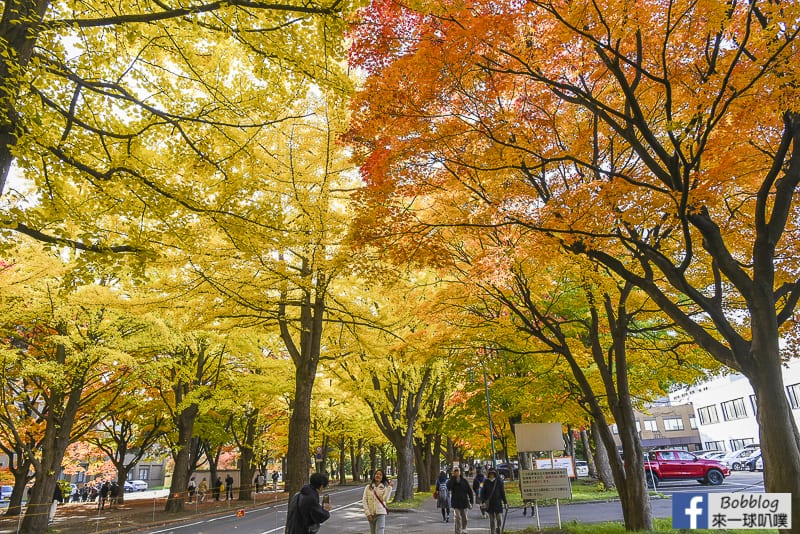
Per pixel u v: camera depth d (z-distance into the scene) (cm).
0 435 1988
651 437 6419
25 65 607
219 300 1081
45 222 716
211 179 878
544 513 1717
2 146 591
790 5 515
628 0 557
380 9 644
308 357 1212
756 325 612
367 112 737
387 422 2381
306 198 938
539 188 842
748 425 4544
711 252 661
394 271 923
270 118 803
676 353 1228
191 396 2152
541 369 1603
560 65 720
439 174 815
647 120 841
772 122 700
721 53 700
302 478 1123
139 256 746
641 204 634
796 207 803
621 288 1077
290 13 661
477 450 3347
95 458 3331
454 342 1299
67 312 1536
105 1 708
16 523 1800
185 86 831
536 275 1140
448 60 618
